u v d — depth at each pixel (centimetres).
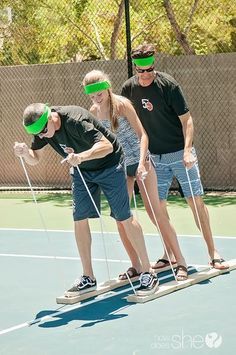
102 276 990
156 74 930
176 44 1788
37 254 1132
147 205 946
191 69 1541
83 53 1883
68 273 1014
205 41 1773
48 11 1839
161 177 961
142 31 1784
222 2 1744
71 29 1848
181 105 925
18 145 868
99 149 814
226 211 1378
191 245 1134
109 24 1827
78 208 888
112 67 1592
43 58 1873
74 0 1816
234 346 713
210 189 1548
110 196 874
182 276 923
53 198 1606
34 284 972
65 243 1195
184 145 945
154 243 1155
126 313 834
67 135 838
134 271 949
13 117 1706
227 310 821
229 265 979
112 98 898
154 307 848
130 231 883
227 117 1527
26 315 852
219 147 1540
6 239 1252
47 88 1666
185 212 1390
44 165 1691
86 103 1633
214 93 1530
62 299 885
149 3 1759
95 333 775
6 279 1004
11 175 1730
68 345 747
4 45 1881
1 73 1706
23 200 1605
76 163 800
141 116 946
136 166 923
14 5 1842
